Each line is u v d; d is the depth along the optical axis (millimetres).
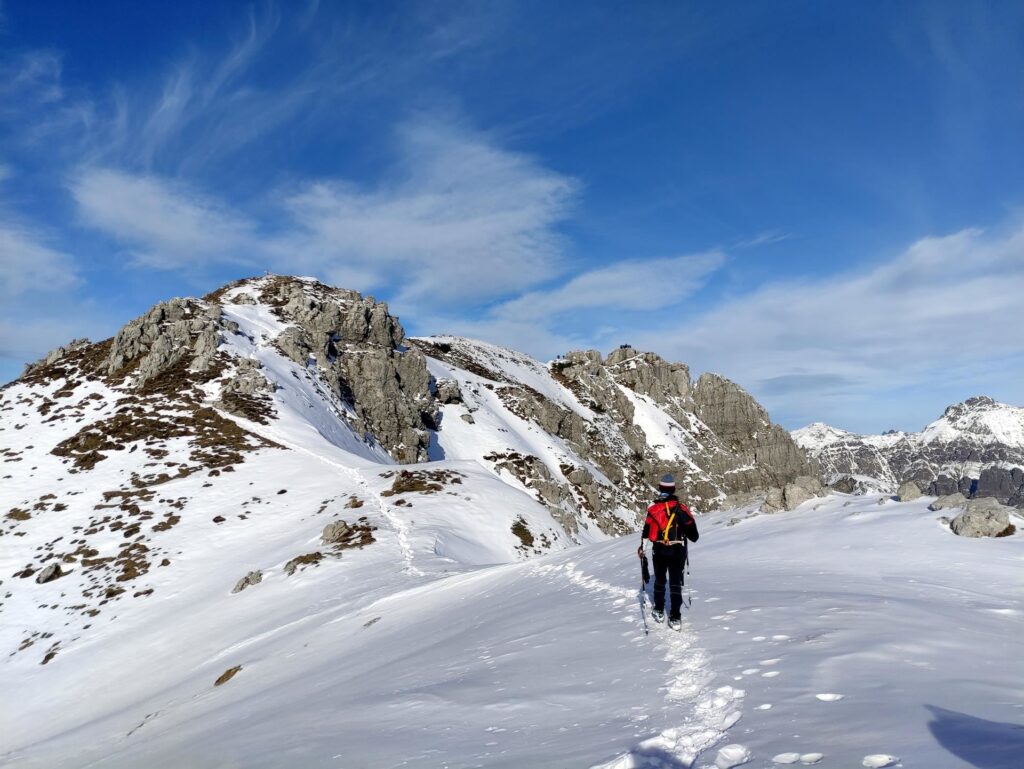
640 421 148125
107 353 71562
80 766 15547
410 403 89312
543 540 42031
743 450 156000
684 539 9734
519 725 6535
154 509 43938
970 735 4227
